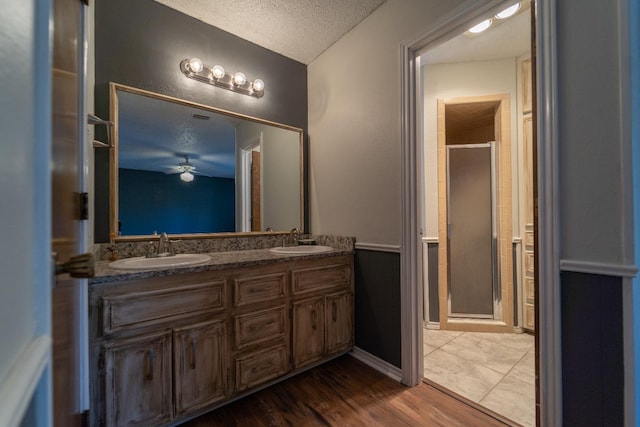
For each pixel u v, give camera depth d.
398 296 1.80
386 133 1.87
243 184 2.19
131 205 1.73
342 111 2.21
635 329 0.96
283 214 2.39
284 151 2.42
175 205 1.89
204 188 2.02
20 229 0.36
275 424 1.40
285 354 1.71
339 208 2.24
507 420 1.41
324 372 1.88
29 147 0.39
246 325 1.56
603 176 1.01
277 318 1.68
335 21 2.05
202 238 1.98
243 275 1.56
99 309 1.16
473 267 2.65
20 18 0.36
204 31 2.03
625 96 0.96
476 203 2.66
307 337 1.82
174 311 1.33
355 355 2.07
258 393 1.65
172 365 1.32
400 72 1.77
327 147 2.36
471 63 2.65
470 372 1.87
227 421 1.42
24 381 0.31
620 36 0.97
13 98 0.34
